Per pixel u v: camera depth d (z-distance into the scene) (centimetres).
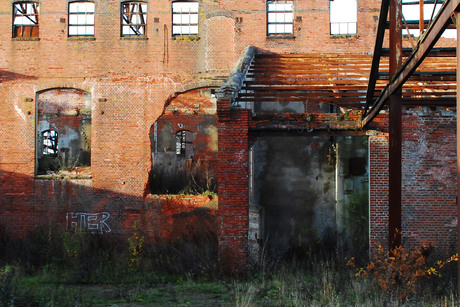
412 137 1585
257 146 2006
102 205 2000
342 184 1914
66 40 2069
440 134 1583
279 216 1973
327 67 1822
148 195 1998
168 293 1327
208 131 3117
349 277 1334
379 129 1554
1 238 1991
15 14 2102
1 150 2033
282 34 2088
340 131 1548
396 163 1066
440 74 1077
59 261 1803
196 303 1216
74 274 1605
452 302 1054
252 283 1409
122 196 2003
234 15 2078
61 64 2061
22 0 2081
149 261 1742
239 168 1505
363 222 1877
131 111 2038
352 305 1099
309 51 2066
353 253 1644
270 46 2069
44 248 1880
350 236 1878
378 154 1570
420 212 1576
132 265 1734
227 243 1496
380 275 1197
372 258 1487
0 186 2019
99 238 1972
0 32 2075
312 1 2081
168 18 2078
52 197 2008
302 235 1950
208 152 3098
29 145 2030
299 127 1516
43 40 2070
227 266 1493
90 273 1617
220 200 1502
